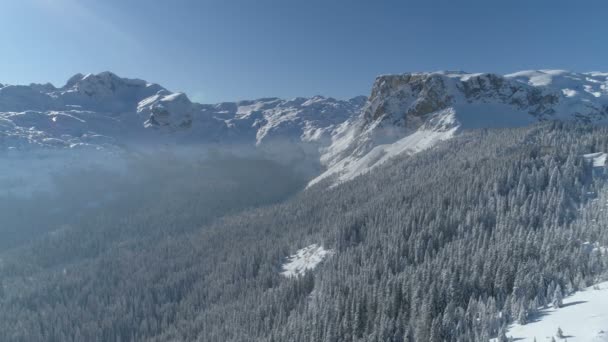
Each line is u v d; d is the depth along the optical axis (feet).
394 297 281.33
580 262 253.24
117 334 423.23
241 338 327.26
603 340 161.07
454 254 319.27
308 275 404.57
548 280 241.96
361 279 335.67
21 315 459.32
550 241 291.79
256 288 442.09
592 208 345.31
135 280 536.42
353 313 288.30
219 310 410.72
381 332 250.78
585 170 432.66
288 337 305.12
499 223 358.23
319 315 302.86
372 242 410.52
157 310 459.73
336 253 427.74
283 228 613.11
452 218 394.32
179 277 523.70
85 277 552.82
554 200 370.32
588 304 199.72
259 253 515.91
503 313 216.95
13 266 602.44
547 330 183.83
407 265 342.85
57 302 482.69
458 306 254.47
